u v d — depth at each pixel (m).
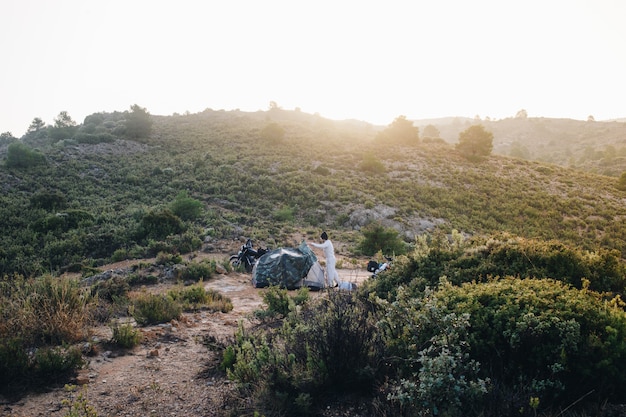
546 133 153.75
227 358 4.65
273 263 11.11
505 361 3.63
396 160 49.81
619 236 29.89
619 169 73.25
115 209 32.09
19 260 19.44
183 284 11.22
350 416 3.40
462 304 4.12
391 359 3.84
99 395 4.03
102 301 8.10
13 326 5.20
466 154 54.09
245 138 64.00
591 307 3.70
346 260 18.27
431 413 3.01
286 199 36.03
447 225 30.97
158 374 4.61
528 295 4.03
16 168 40.28
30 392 3.98
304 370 3.91
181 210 28.27
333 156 52.19
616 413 3.05
